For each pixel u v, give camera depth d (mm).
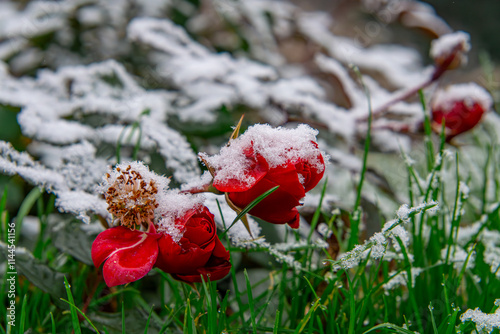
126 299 525
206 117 659
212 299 446
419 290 512
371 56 1021
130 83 682
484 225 548
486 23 1997
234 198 426
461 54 681
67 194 488
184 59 724
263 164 414
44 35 853
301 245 507
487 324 436
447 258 507
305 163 423
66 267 558
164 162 585
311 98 740
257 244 499
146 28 744
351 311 441
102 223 482
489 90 918
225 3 919
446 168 675
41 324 505
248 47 932
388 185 694
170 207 428
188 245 417
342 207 599
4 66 702
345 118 730
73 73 662
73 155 543
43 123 580
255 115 740
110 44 878
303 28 989
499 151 844
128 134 584
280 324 494
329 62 859
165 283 548
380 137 807
